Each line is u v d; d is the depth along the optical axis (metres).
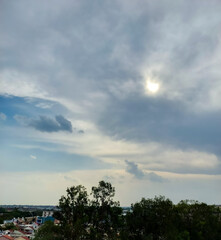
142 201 41.84
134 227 39.75
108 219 39.00
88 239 35.56
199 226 36.66
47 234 41.62
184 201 42.84
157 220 39.06
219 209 42.03
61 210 37.91
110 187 40.41
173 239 33.12
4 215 190.50
